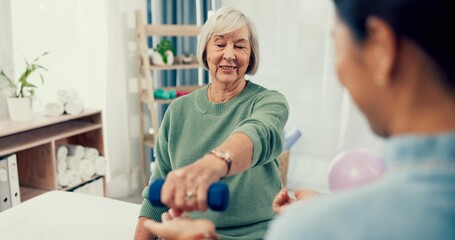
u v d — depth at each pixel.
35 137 2.73
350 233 0.42
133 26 3.64
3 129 2.44
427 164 0.41
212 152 0.89
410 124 0.43
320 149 3.69
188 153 1.40
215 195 0.74
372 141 3.45
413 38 0.40
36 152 2.84
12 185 2.56
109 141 3.62
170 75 3.85
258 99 1.37
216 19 1.43
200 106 1.44
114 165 3.68
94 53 3.44
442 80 0.41
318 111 3.64
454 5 0.39
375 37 0.43
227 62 1.40
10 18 2.80
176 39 3.84
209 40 1.46
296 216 0.46
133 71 3.71
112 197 3.71
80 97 3.28
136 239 1.47
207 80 3.96
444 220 0.39
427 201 0.40
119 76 3.61
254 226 1.35
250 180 1.35
